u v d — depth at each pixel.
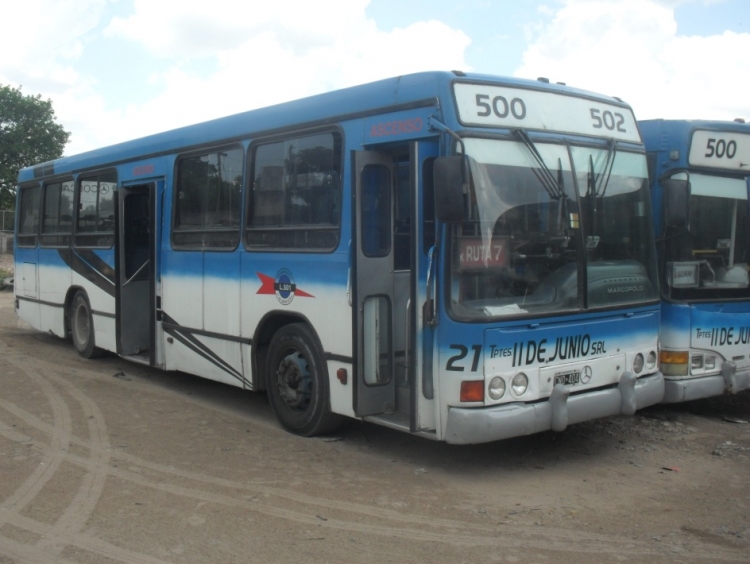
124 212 9.66
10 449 6.54
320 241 6.58
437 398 5.57
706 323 7.43
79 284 10.84
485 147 5.58
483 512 5.19
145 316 9.91
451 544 4.65
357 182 6.00
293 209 6.95
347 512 5.17
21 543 4.62
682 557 4.48
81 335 11.06
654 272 6.76
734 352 7.67
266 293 7.26
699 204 7.52
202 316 8.23
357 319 6.04
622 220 6.46
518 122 5.80
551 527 4.93
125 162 9.66
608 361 6.21
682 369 7.30
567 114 6.16
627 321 6.37
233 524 4.93
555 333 5.84
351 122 6.30
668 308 7.32
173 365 8.79
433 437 5.61
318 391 6.77
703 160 7.45
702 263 7.52
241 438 7.00
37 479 5.78
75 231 10.93
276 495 5.49
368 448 6.68
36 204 12.39
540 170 5.87
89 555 4.46
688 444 6.93
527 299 5.75
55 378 9.61
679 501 5.46
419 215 5.65
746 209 7.87
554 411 5.73
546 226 5.88
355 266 6.02
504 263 5.66
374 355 6.16
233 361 7.80
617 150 6.48
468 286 5.51
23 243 12.86
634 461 6.40
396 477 5.92
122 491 5.54
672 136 7.39
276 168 7.18
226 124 7.87
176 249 8.62
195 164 8.38
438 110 5.56
